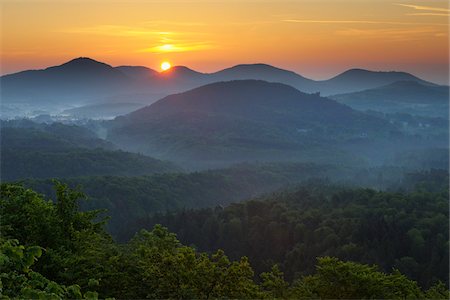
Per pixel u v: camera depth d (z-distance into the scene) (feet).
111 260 69.82
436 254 253.24
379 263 256.93
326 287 79.10
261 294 74.18
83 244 78.89
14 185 87.92
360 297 77.61
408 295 81.30
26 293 40.19
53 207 81.46
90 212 88.58
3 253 42.22
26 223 78.59
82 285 65.98
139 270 69.82
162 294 65.77
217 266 73.97
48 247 72.90
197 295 67.56
